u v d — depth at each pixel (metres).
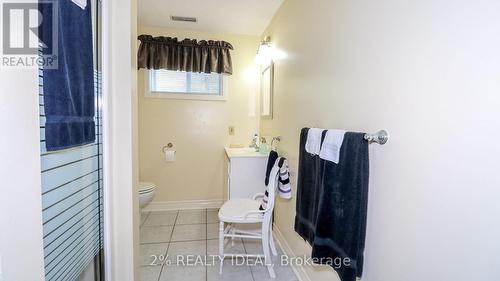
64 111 0.79
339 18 1.35
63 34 0.78
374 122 1.06
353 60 1.22
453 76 0.72
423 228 0.82
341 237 1.11
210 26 2.93
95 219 1.15
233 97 3.21
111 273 1.24
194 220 2.91
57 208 0.84
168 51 2.95
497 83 0.61
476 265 0.66
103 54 1.14
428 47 0.80
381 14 1.02
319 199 1.27
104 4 1.12
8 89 0.52
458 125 0.71
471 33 0.67
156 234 2.57
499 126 0.61
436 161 0.78
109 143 1.19
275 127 2.51
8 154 0.51
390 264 0.98
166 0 2.34
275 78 2.53
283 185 1.99
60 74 0.76
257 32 3.10
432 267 0.79
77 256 0.99
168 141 3.13
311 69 1.70
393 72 0.96
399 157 0.92
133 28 1.27
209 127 3.20
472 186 0.67
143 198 2.55
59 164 0.84
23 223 0.55
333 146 1.19
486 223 0.64
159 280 1.86
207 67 3.04
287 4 2.19
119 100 1.22
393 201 0.96
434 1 0.78
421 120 0.83
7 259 0.50
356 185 1.04
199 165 3.22
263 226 1.95
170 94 3.08
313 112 1.67
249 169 2.52
